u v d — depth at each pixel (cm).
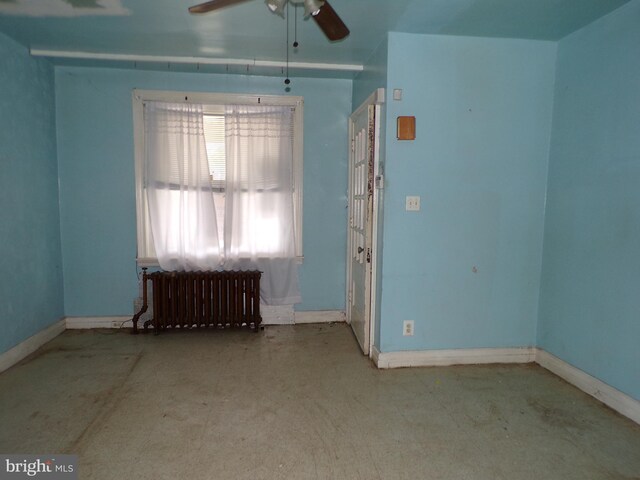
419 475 181
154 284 346
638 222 222
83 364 293
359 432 213
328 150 381
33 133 316
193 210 360
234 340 345
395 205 282
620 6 230
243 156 364
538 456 195
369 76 317
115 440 203
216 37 282
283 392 255
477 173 287
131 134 358
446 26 260
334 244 391
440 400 247
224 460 189
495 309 300
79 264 365
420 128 278
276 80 368
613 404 237
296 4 199
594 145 251
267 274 377
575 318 267
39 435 206
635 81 223
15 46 292
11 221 289
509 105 286
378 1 227
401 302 290
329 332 367
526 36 276
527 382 272
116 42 293
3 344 282
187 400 244
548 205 293
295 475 180
